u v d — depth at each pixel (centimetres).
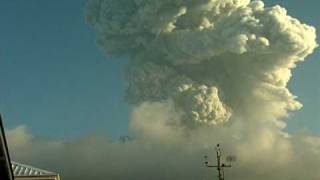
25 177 4162
